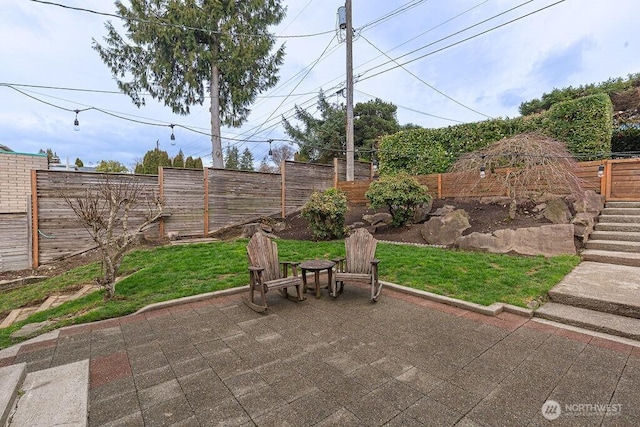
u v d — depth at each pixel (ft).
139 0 36.01
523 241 19.48
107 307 13.38
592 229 19.90
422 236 25.54
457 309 12.71
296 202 37.45
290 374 8.22
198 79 41.70
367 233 16.02
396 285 15.51
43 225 23.27
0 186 30.25
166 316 12.68
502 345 9.61
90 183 24.97
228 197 32.48
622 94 40.32
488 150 24.45
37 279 20.90
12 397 6.98
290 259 21.33
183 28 37.32
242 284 16.28
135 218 27.02
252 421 6.44
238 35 41.11
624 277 14.30
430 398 7.10
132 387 7.77
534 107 52.21
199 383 7.89
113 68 38.11
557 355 8.93
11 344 10.66
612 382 7.59
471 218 25.12
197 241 28.02
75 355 9.53
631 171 21.81
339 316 12.30
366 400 7.06
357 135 66.28
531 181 24.81
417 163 37.50
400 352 9.29
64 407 6.89
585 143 26.81
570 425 6.17
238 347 9.85
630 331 9.94
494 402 6.91
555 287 13.39
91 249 24.86
